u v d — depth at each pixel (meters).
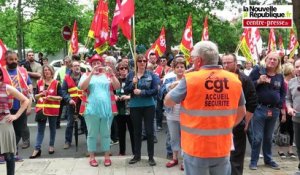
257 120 7.56
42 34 31.50
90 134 7.86
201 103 4.27
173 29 21.66
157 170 7.61
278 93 7.55
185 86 4.30
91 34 9.66
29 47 38.34
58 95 9.12
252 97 6.17
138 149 8.04
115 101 8.07
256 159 7.71
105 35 9.59
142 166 7.87
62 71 10.97
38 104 8.98
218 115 4.30
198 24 22.14
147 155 8.84
